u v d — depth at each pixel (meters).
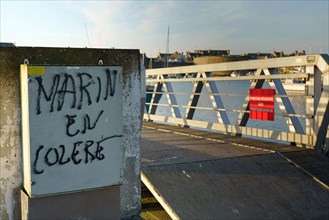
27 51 3.64
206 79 9.21
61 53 3.82
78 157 3.51
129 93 4.21
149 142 7.46
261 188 5.03
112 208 3.75
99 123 3.58
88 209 3.62
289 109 7.34
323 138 6.60
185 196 4.59
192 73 10.19
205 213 4.35
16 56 3.59
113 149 3.67
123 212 4.27
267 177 5.34
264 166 5.70
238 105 21.77
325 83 6.41
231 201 4.65
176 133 8.94
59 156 3.42
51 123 3.38
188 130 9.52
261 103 7.66
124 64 4.16
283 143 7.43
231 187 4.94
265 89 7.54
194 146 6.97
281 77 7.11
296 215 4.60
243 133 8.26
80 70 3.48
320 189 5.18
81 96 3.50
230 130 8.60
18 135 3.62
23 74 3.44
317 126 6.57
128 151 4.26
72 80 3.45
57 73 3.39
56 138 3.40
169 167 5.18
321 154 6.42
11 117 3.59
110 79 3.61
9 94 3.57
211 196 4.66
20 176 3.65
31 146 3.30
